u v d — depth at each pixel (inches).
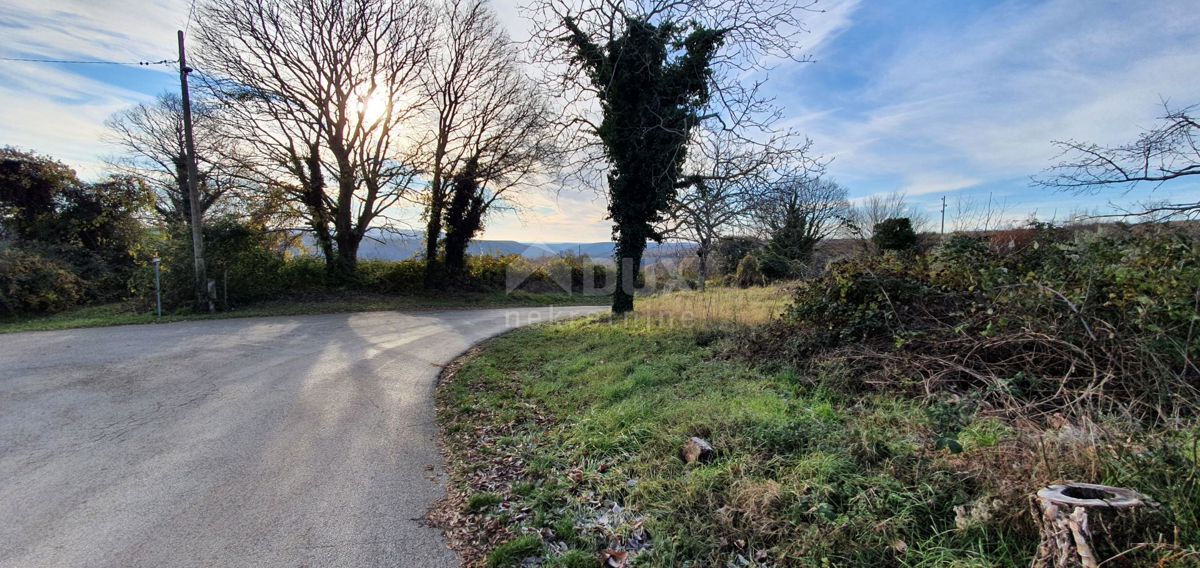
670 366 257.9
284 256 765.9
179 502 138.9
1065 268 195.0
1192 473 93.5
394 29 750.5
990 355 177.8
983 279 195.9
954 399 156.3
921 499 105.0
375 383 277.1
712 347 287.0
